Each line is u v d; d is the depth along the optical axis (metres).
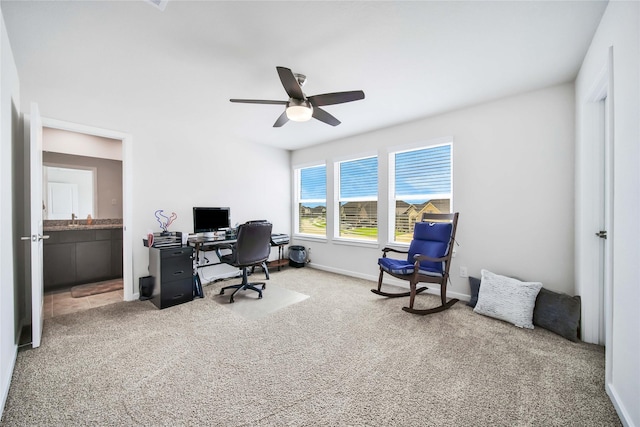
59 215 3.98
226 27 1.76
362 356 1.93
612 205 1.50
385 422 1.32
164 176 3.49
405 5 1.57
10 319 1.75
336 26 1.75
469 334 2.26
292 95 2.23
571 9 1.59
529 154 2.71
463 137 3.13
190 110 3.21
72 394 1.52
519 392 1.54
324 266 4.73
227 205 4.23
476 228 3.04
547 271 2.61
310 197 5.07
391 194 3.84
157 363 1.84
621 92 1.39
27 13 1.59
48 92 2.62
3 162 1.57
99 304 3.04
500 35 1.83
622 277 1.36
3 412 1.38
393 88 2.62
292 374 1.72
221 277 4.15
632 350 1.25
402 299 3.18
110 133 3.02
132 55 2.07
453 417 1.35
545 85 2.56
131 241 3.18
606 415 1.37
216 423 1.32
